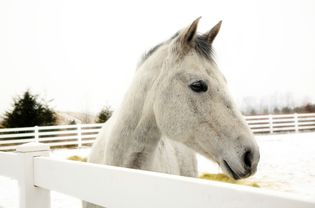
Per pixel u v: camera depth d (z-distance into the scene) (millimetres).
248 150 1898
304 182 5996
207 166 7785
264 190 748
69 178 1443
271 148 10805
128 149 2250
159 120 2158
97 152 2674
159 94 2150
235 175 1953
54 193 5617
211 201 834
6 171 2012
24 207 1750
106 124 2842
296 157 8820
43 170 1663
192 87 2057
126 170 1124
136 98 2254
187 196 899
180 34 2131
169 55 2180
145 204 1038
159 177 986
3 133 15703
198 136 2072
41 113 16844
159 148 2609
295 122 17125
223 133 1976
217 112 2012
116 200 1163
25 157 1740
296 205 662
